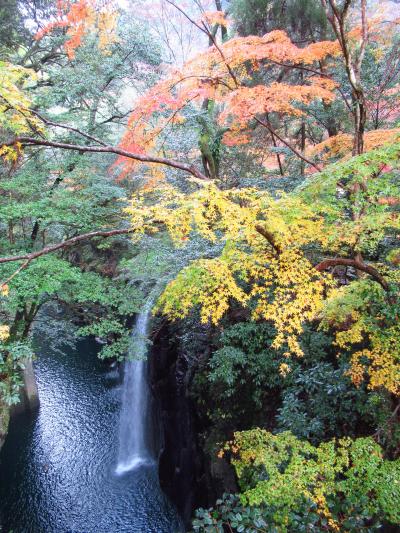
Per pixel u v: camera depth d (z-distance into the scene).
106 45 9.52
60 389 15.44
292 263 3.61
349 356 5.65
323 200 3.72
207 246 7.13
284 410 5.54
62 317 11.18
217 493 7.23
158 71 10.98
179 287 3.76
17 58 11.37
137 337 9.27
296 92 5.18
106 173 10.61
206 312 3.69
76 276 7.71
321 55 5.63
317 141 10.62
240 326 6.85
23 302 7.92
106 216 9.72
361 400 5.18
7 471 11.28
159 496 10.19
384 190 3.42
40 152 9.62
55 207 8.32
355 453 3.56
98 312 10.81
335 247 4.13
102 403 14.59
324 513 3.26
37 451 12.05
